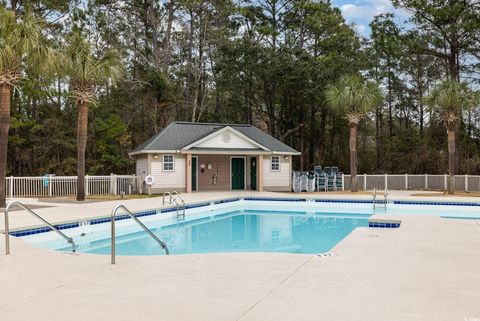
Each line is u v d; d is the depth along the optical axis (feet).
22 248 27.22
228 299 16.08
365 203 65.51
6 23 51.11
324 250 36.27
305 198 69.05
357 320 13.53
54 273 20.65
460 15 98.58
